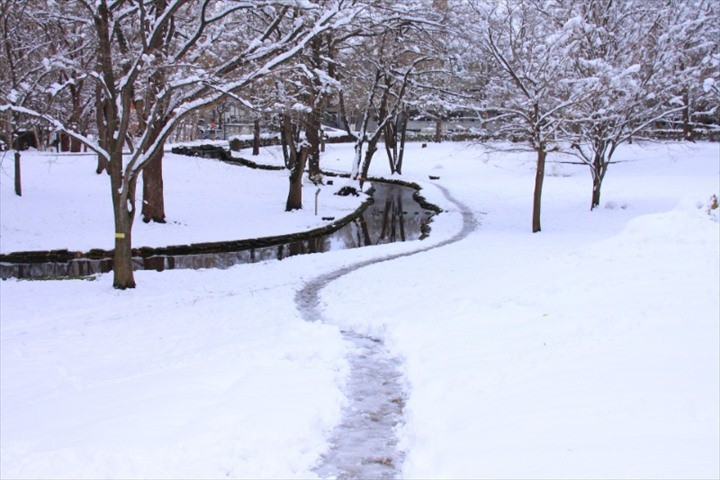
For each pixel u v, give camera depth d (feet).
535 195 71.00
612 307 27.14
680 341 22.16
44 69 59.57
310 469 17.20
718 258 31.94
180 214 83.97
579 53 75.97
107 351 30.81
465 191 114.62
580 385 19.85
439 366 24.40
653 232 38.22
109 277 52.16
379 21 79.30
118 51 55.26
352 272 50.47
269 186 112.37
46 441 18.29
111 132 45.09
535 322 27.78
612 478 14.16
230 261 65.16
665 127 156.66
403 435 19.36
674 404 17.57
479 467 15.60
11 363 28.81
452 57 93.09
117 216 46.37
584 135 83.46
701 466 14.24
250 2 44.70
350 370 25.98
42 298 43.83
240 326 35.17
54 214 77.36
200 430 18.48
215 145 146.92
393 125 143.74
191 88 47.03
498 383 21.34
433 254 57.00
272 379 23.72
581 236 65.67
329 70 91.76
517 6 77.30
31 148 142.31
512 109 71.36
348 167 157.07
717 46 95.81
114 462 16.33
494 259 51.98
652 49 77.77
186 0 43.21
